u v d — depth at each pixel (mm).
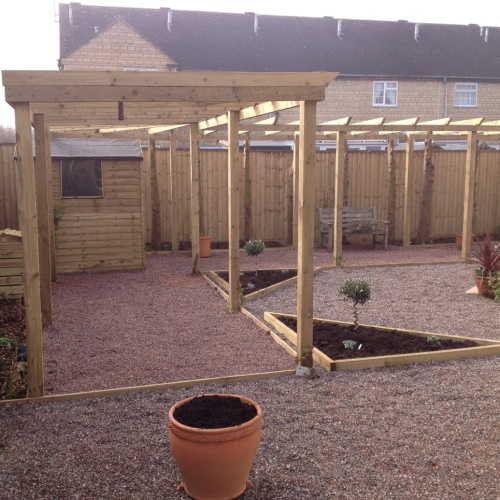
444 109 24562
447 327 7258
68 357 6062
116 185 11031
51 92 4637
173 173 13164
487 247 8984
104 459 3863
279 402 4836
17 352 5422
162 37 23906
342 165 11328
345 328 6906
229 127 7605
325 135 13875
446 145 21094
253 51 24328
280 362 5867
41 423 4438
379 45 25797
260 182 14617
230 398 3693
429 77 24188
